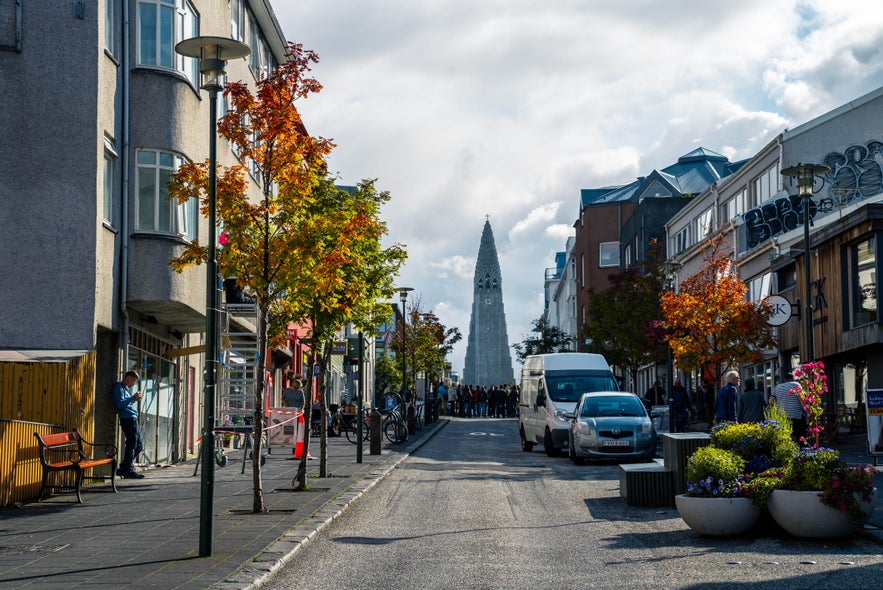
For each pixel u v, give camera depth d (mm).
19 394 16953
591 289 51281
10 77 18812
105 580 9102
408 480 20156
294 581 9453
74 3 19172
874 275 28703
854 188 40156
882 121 40219
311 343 19688
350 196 20828
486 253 196250
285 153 14625
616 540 11867
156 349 24062
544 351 82875
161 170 21594
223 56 11805
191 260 14688
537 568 10016
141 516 13805
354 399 55312
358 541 11914
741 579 9219
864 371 30500
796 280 35281
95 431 20516
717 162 80375
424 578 9539
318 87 14766
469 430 46719
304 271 14641
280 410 24266
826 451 11633
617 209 81000
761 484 11633
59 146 18938
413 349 60531
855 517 11148
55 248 18797
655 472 15391
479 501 16234
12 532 12297
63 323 18734
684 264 53719
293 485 17484
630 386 71125
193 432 27891
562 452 30562
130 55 21406
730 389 24016
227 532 12180
